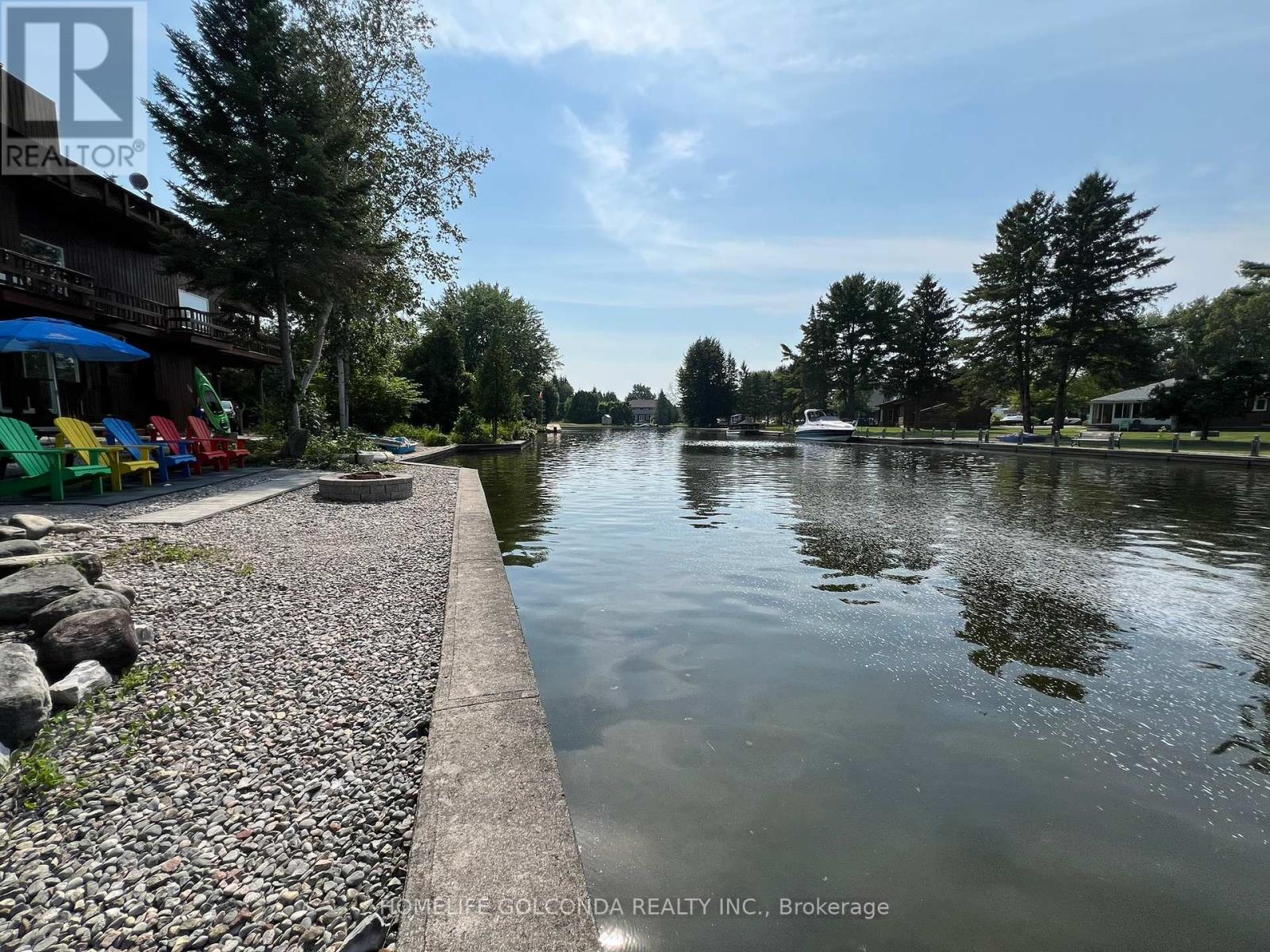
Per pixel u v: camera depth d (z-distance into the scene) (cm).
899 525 918
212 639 362
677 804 252
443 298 1941
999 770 281
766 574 622
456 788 215
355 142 1341
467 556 570
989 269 3734
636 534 838
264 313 1481
